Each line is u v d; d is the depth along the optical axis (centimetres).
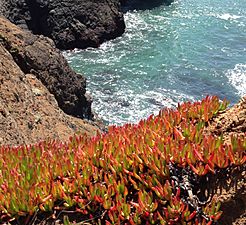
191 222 435
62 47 3219
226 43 3359
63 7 3262
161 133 532
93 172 507
